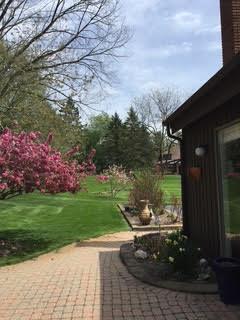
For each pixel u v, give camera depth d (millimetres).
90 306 6219
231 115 6922
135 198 16891
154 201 16750
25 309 6219
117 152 73250
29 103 17375
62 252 10664
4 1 17156
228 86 6023
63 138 17375
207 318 5488
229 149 7363
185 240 8141
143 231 13727
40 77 17516
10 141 10320
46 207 19938
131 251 9430
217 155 7816
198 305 5949
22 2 17547
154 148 72812
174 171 64375
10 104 17047
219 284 5988
